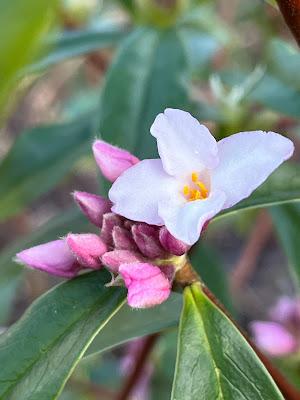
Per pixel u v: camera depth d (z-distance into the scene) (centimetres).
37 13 5
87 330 9
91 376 22
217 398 9
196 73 16
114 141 13
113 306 9
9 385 9
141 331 11
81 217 15
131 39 14
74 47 15
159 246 9
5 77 5
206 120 15
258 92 14
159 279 9
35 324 9
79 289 9
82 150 16
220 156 9
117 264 9
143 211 9
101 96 13
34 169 16
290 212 14
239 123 15
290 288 30
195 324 9
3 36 5
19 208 16
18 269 16
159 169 9
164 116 9
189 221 9
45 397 9
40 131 16
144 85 13
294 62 14
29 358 9
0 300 16
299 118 13
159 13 15
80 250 9
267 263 31
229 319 9
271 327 17
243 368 9
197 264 15
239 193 9
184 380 9
